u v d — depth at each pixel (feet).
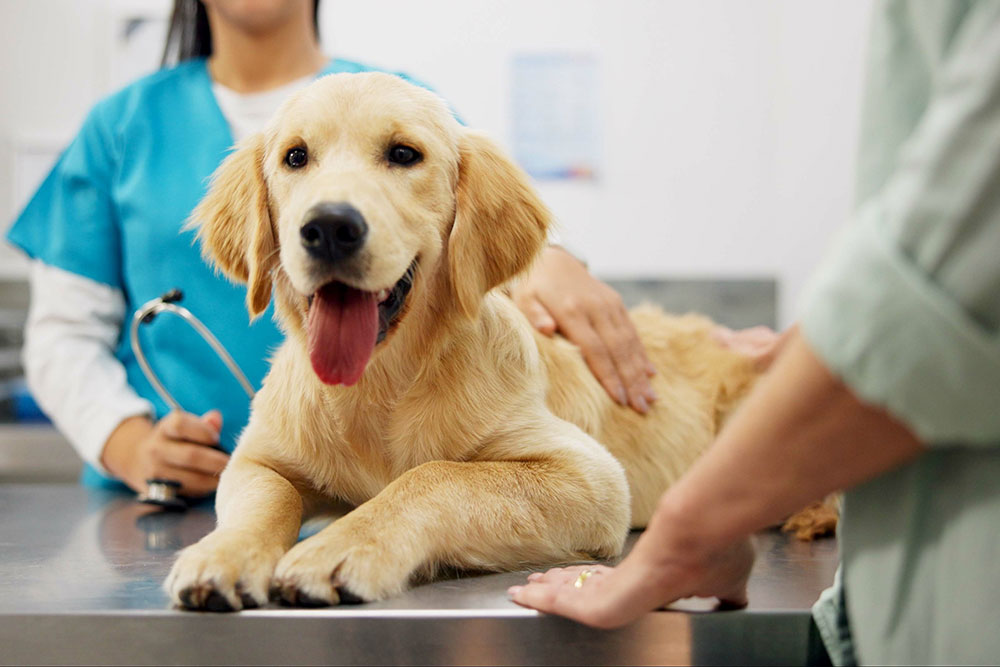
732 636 2.54
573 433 3.76
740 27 11.23
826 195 9.57
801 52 10.34
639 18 11.26
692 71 11.28
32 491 5.66
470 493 3.20
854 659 2.30
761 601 2.72
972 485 1.88
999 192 1.55
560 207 11.42
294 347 3.72
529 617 2.53
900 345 1.62
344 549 2.78
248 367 5.83
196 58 6.66
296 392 3.65
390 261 3.23
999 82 1.54
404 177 3.54
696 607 2.62
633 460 4.68
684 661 2.54
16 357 10.61
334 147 3.51
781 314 11.20
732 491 1.97
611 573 2.43
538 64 11.27
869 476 1.86
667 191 11.39
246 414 5.85
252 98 6.16
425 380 3.58
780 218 11.09
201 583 2.55
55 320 5.92
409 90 3.73
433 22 11.25
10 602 2.71
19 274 10.77
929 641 1.97
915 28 1.92
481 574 3.18
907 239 1.64
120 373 5.91
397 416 3.59
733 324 11.39
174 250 5.76
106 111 6.11
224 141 5.94
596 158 11.35
